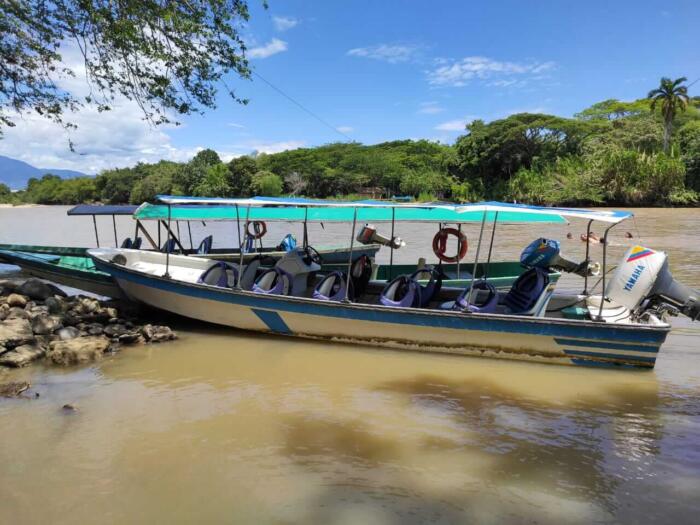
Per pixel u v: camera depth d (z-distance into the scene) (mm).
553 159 69250
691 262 16938
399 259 20422
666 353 8250
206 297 9062
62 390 6594
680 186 56094
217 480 4539
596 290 12438
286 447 5137
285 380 7020
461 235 9938
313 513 4082
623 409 6133
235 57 11188
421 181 80812
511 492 4387
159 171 107625
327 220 11320
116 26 9633
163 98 10984
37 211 94125
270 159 107438
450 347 8086
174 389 6660
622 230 30484
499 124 71688
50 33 10133
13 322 8242
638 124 65188
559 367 7629
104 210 14312
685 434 5473
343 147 101000
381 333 8336
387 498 4289
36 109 11117
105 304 10234
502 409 6109
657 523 3975
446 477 4613
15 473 4641
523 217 9039
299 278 9766
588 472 4711
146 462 4836
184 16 10398
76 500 4246
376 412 5984
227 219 12234
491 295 8500
